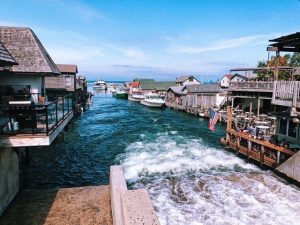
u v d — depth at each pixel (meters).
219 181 13.80
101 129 28.45
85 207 9.00
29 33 15.02
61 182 13.78
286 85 11.79
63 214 8.55
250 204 11.23
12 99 12.45
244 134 18.28
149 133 26.44
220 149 20.33
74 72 35.16
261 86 24.92
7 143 8.26
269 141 16.20
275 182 13.61
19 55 13.87
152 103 51.78
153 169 15.69
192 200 11.61
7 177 9.17
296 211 10.64
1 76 14.11
